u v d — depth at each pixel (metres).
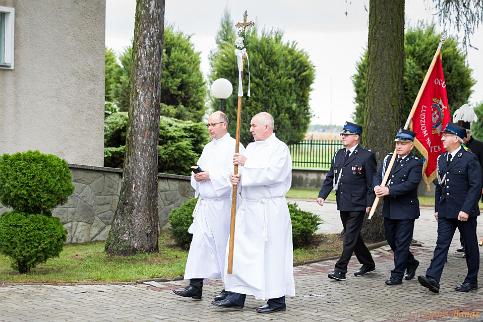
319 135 30.80
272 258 7.59
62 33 12.73
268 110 27.17
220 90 8.62
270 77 27.03
